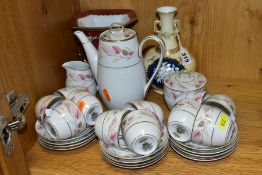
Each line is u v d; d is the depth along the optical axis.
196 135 0.72
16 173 0.70
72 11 1.01
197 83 0.86
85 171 0.76
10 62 0.73
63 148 0.81
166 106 0.94
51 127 0.78
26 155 0.81
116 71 0.82
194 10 0.97
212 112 0.72
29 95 0.82
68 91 0.84
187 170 0.74
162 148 0.75
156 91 1.00
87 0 1.04
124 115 0.74
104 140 0.74
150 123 0.70
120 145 0.74
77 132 0.79
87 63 0.95
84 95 0.81
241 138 0.81
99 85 0.88
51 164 0.78
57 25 0.93
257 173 0.72
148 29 1.03
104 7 1.04
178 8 0.98
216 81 1.04
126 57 0.81
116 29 0.85
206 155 0.74
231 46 1.00
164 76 0.94
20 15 0.76
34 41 0.82
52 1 0.90
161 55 0.86
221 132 0.70
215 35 0.99
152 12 1.00
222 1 0.94
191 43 1.03
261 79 1.03
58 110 0.77
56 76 0.95
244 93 0.97
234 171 0.73
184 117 0.73
